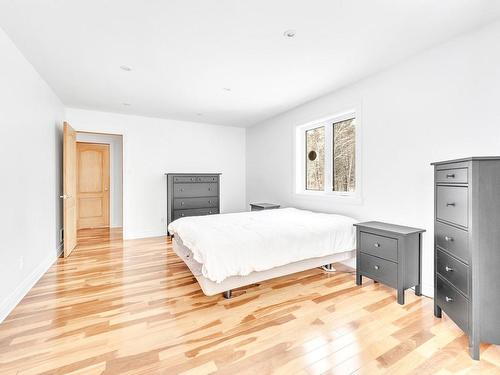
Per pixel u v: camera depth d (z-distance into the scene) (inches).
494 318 59.2
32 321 75.3
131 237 186.7
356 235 105.0
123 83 124.6
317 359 59.7
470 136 81.5
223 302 87.7
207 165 214.5
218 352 62.0
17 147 90.4
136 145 187.9
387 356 60.7
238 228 101.6
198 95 142.2
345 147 137.2
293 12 71.7
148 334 69.1
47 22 76.2
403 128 101.5
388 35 83.2
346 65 105.0
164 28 79.6
